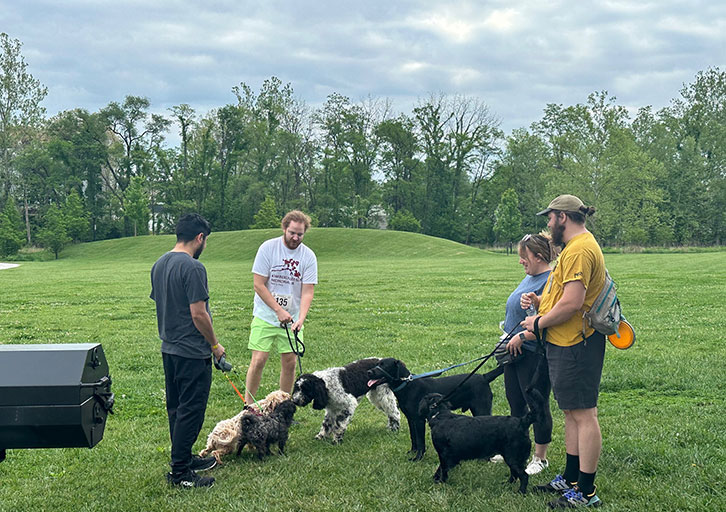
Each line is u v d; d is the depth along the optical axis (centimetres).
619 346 451
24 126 7925
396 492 474
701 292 1839
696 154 7688
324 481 502
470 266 3600
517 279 2577
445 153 9100
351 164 9100
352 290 2223
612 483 480
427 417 498
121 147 9088
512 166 8988
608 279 443
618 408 689
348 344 1138
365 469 527
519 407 527
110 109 8881
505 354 529
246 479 511
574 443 466
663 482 480
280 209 8912
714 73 7988
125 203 8425
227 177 9200
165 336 503
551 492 471
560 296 456
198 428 503
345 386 612
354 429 658
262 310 683
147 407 746
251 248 6241
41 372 351
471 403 550
